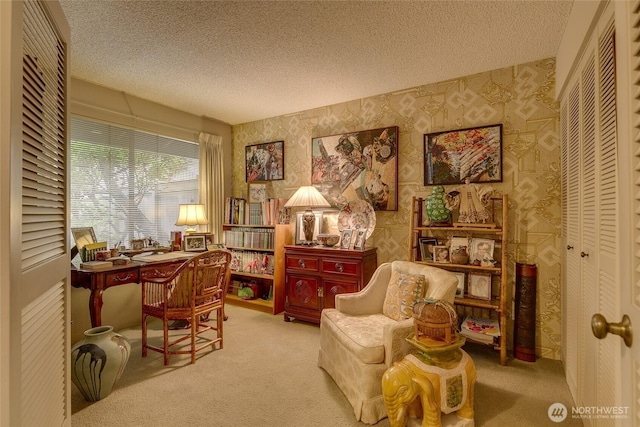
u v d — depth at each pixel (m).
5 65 0.81
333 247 3.24
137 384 2.07
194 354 2.37
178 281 2.37
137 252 3.18
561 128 2.39
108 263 2.55
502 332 2.34
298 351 2.59
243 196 4.34
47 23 1.17
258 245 3.81
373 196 3.28
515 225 2.62
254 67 2.68
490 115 2.73
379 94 3.28
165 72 2.77
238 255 3.95
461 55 2.46
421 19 2.00
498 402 1.89
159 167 3.62
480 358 2.48
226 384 2.08
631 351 0.66
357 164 3.38
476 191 2.56
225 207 4.19
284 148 3.98
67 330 1.35
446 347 1.58
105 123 3.09
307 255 3.23
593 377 1.52
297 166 3.88
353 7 1.88
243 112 3.90
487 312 2.70
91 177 3.02
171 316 2.34
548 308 2.50
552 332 2.48
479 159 2.75
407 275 2.21
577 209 1.90
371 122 3.34
